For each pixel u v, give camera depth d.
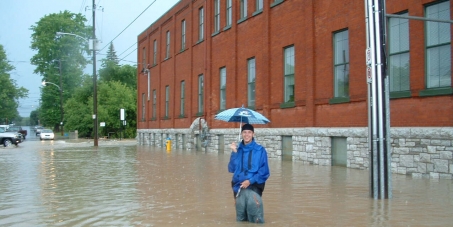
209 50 27.70
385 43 9.62
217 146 26.77
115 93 65.31
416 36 13.40
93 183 13.23
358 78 15.56
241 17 24.06
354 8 15.80
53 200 10.28
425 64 13.19
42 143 48.31
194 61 30.47
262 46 21.53
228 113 8.18
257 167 7.43
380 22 9.56
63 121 73.12
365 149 15.20
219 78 26.69
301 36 18.62
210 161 20.81
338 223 7.47
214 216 8.21
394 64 14.29
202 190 11.48
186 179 13.82
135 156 25.14
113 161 21.56
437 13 12.97
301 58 18.64
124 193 11.16
